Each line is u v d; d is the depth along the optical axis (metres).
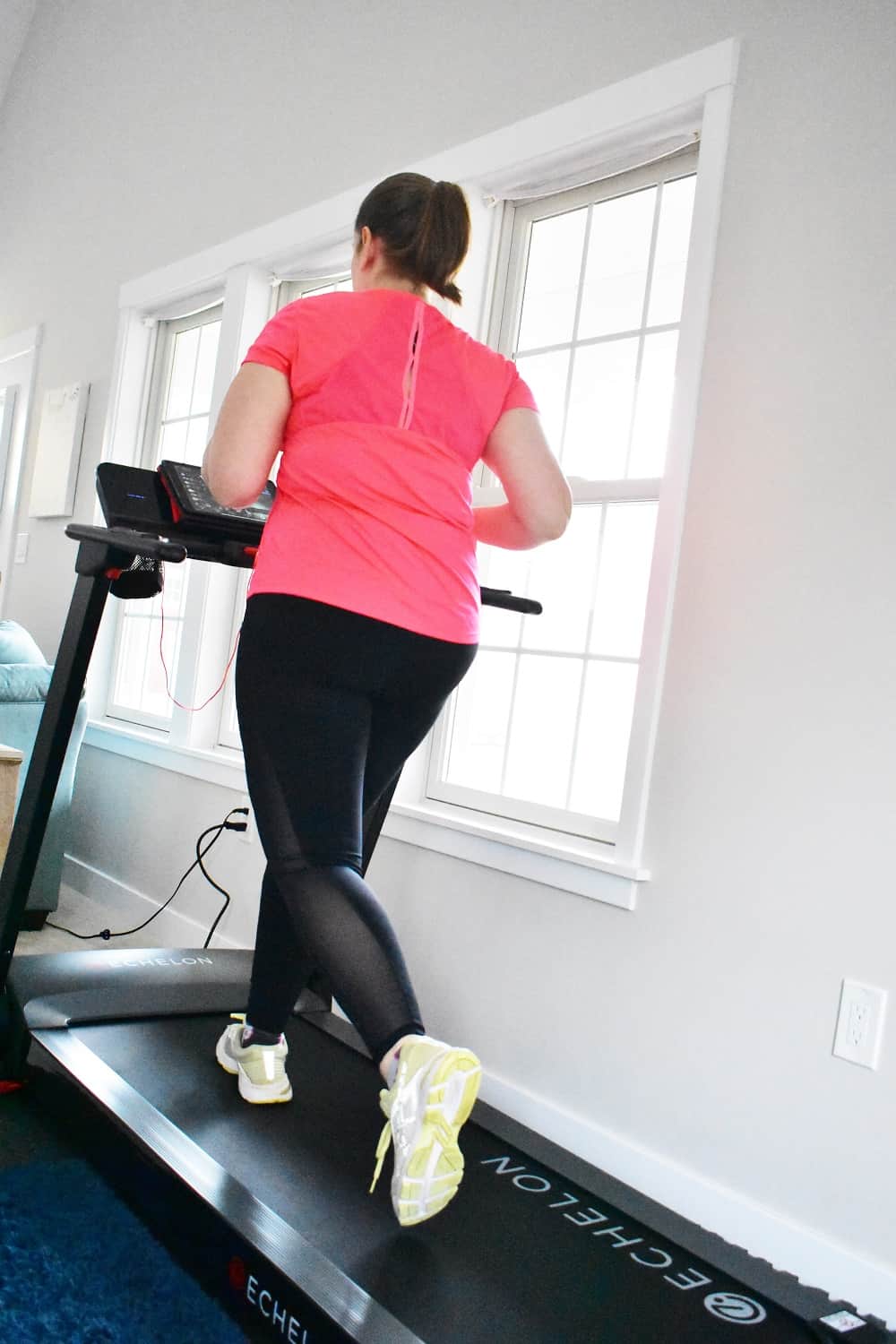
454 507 1.40
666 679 1.93
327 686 1.33
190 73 3.60
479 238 2.46
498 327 2.48
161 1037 1.96
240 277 3.17
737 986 1.77
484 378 1.44
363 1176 1.54
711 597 1.87
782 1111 1.69
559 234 2.42
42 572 4.20
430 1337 1.20
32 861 1.92
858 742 1.66
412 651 1.35
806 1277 1.61
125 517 1.69
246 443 1.33
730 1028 1.77
